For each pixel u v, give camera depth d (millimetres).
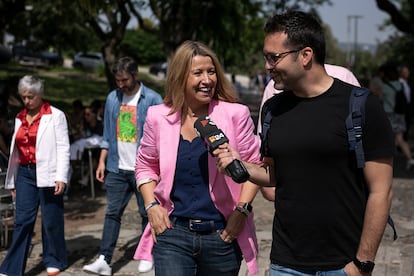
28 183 5297
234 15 20234
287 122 2656
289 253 2689
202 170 3213
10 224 7000
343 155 2545
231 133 3244
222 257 3256
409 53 34094
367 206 2551
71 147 9289
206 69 3229
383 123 2514
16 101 16188
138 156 3482
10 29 25781
